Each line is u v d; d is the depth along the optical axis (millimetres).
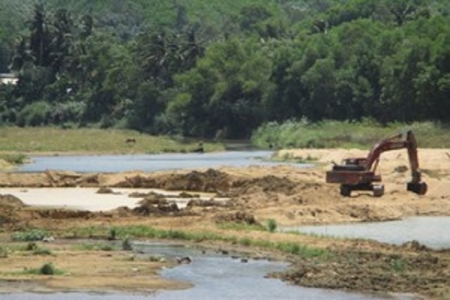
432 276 87250
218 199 152625
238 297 80375
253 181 167875
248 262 96125
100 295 80562
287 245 103125
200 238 109938
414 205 137750
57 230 117000
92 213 128875
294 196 141125
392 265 91688
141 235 113250
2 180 183125
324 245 104188
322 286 84000
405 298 79812
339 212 129875
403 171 184250
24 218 125312
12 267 90938
